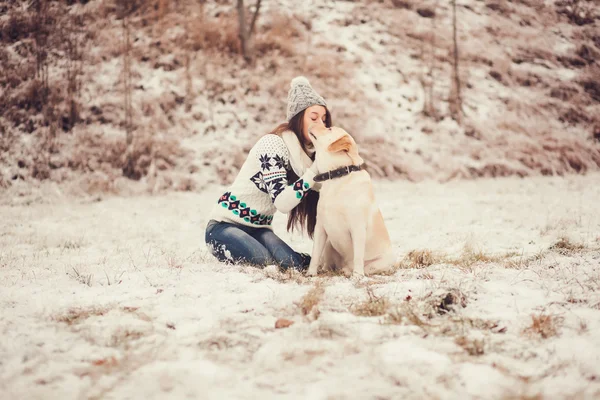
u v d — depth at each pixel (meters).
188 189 12.11
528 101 16.53
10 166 11.95
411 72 16.47
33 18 14.95
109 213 9.23
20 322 2.65
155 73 14.53
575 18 20.16
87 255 5.26
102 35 15.09
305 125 4.10
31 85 13.38
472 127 15.16
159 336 2.42
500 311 2.73
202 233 7.12
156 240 6.47
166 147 12.88
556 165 14.56
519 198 9.85
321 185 4.07
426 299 2.85
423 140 14.50
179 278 3.62
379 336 2.38
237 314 2.73
